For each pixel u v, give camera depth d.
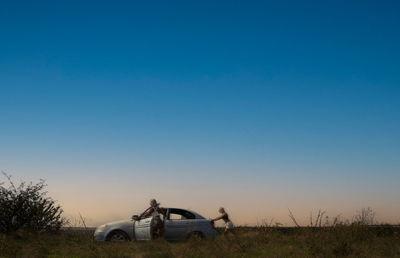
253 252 12.59
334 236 13.62
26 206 19.42
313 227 14.36
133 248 13.96
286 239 14.25
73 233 18.38
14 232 17.77
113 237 16.53
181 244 14.75
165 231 16.41
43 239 16.38
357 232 14.52
